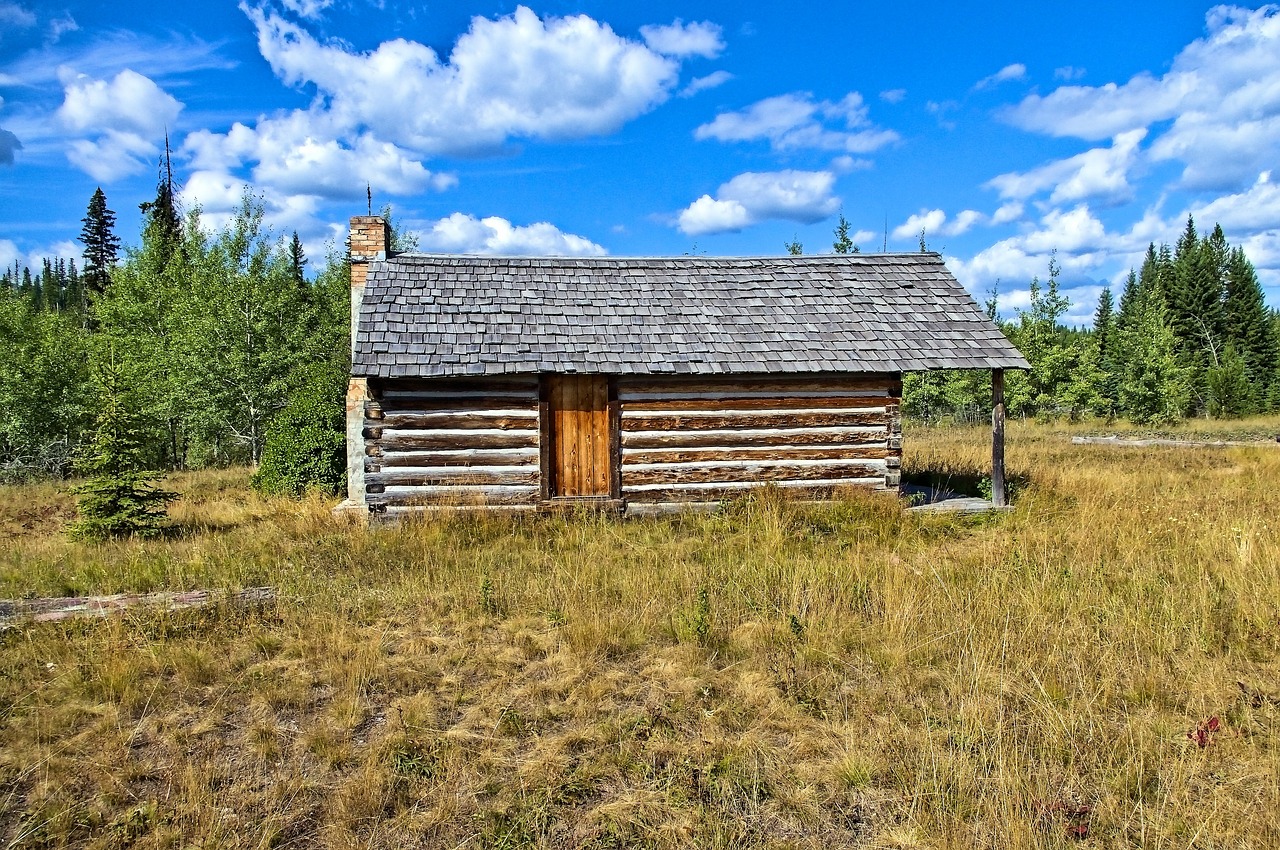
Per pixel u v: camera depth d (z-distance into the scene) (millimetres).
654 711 5828
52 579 9320
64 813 4582
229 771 5078
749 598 7969
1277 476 16359
